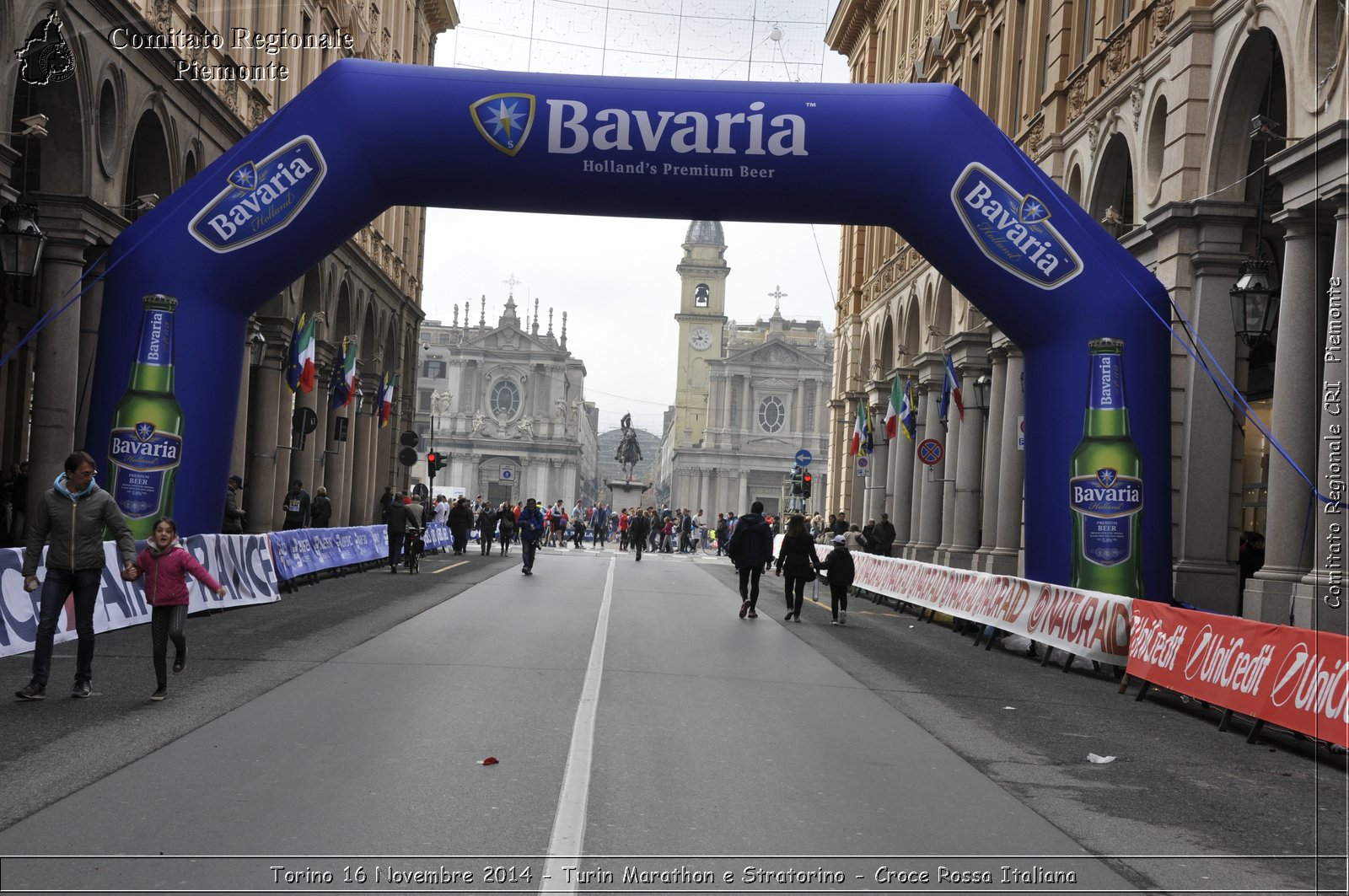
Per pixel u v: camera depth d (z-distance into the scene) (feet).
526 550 98.22
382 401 132.26
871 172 55.01
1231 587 60.39
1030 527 56.80
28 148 70.38
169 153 72.23
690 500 380.17
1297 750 33.99
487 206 56.95
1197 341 61.36
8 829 20.58
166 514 54.54
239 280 55.83
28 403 83.66
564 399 374.43
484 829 21.59
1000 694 42.11
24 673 36.86
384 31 135.13
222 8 81.25
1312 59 50.65
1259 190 61.11
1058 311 55.01
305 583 78.64
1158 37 67.05
